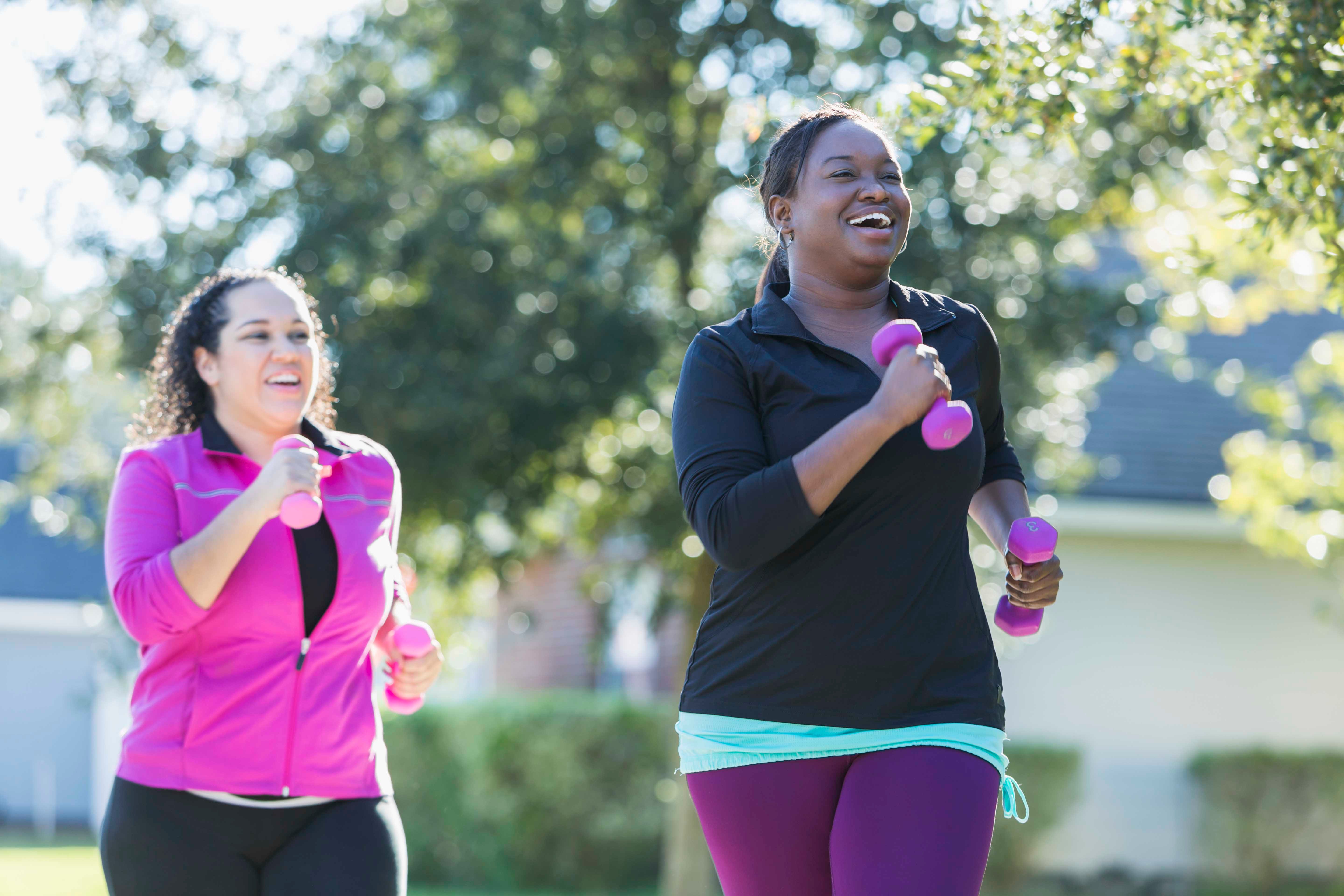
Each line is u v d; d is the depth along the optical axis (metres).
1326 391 11.62
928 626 2.51
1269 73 3.43
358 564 2.92
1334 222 3.53
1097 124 6.96
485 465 8.05
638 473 8.28
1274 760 11.89
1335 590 12.80
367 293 7.77
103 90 8.02
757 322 2.68
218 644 2.79
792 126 2.82
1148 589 12.63
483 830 12.56
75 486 9.01
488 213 7.91
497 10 7.82
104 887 10.27
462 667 9.91
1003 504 2.99
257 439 3.06
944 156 7.17
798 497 2.33
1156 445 13.06
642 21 7.84
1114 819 12.20
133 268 7.90
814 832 2.54
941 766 2.45
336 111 8.00
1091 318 7.79
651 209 8.20
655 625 8.88
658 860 12.77
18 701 18.75
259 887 2.80
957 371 2.72
